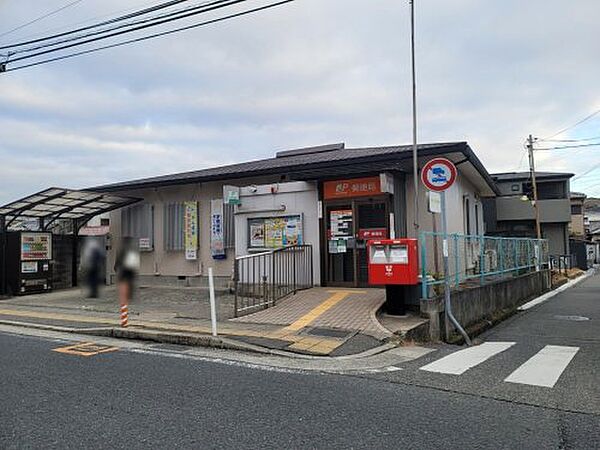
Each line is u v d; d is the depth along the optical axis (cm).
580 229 4319
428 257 1185
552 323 1129
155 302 1273
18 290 1507
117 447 373
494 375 608
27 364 640
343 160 1247
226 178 1498
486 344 852
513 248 1592
